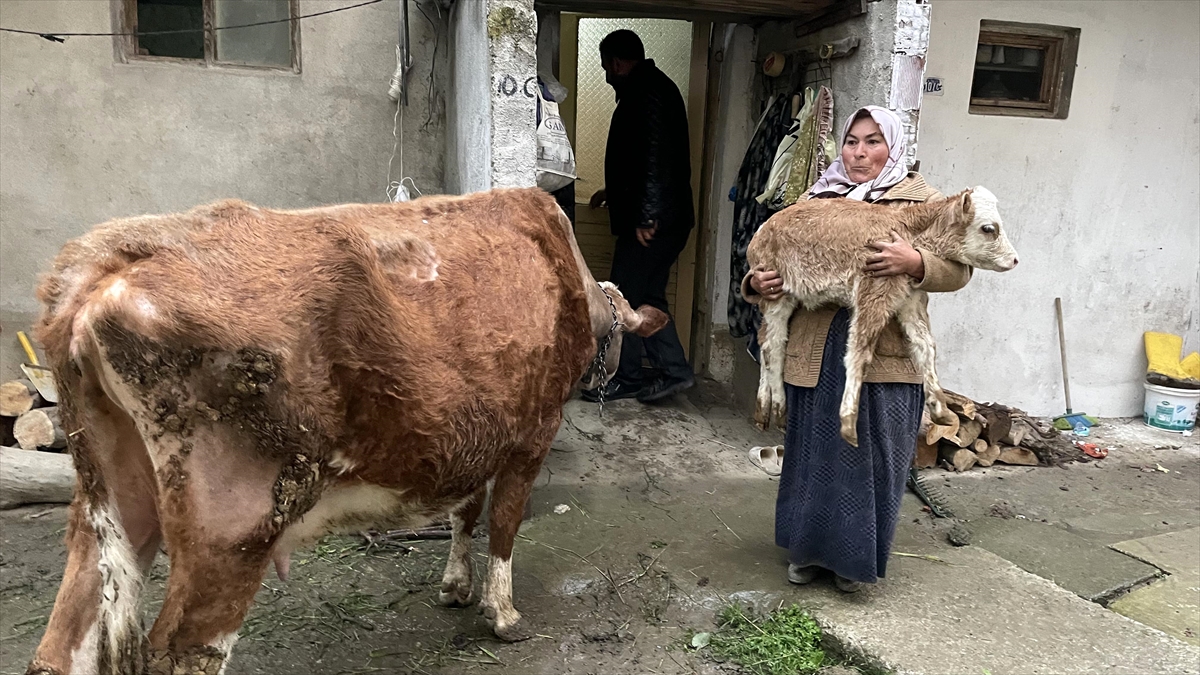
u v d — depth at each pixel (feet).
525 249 7.66
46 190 12.67
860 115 9.32
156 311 4.89
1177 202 17.30
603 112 18.39
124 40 12.57
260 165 13.41
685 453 14.48
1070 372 17.60
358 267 5.71
